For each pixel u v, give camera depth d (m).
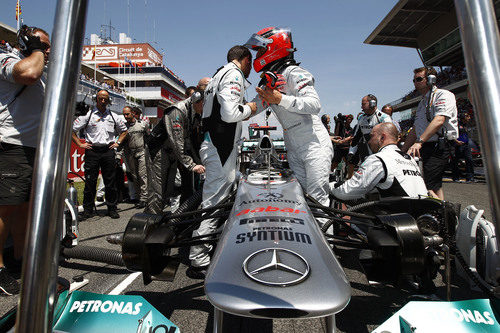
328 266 1.19
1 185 2.22
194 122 3.64
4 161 2.24
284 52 2.72
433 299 1.79
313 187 2.86
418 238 1.66
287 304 1.00
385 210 2.30
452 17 24.27
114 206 4.84
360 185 2.54
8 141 2.24
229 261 1.21
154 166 3.51
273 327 1.86
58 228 0.47
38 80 2.39
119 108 27.61
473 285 2.21
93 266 2.88
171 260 2.00
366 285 2.44
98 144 4.69
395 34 29.42
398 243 1.66
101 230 4.07
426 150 3.64
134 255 1.78
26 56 2.38
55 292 0.48
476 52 0.41
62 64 0.47
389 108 7.02
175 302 2.17
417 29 28.39
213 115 2.45
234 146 2.50
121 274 2.70
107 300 1.18
